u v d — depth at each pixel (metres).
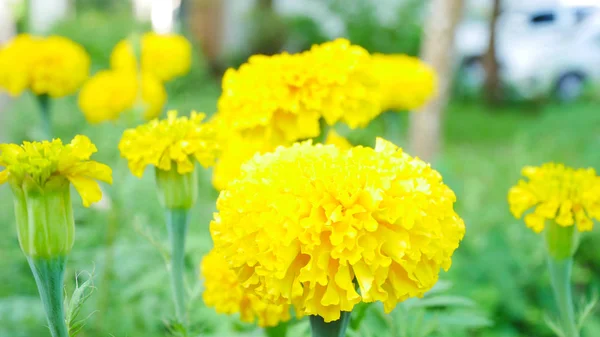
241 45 3.57
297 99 0.58
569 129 1.56
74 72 0.98
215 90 1.98
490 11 3.53
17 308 0.67
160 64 1.22
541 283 0.93
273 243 0.44
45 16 3.75
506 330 0.86
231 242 0.46
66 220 0.45
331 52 0.59
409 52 3.41
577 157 1.44
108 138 0.86
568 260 0.52
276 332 0.54
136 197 0.73
